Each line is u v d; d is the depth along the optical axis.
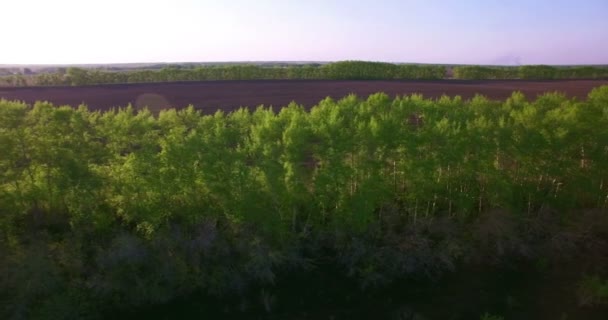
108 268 16.88
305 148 19.61
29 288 15.55
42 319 14.93
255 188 18.11
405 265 17.72
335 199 18.98
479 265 18.23
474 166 19.30
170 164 18.45
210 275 17.47
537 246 18.66
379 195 18.75
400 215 20.34
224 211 18.58
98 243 18.33
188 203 18.89
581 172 19.88
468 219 20.30
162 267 17.11
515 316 15.58
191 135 19.58
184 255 17.59
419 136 19.12
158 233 18.02
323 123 21.11
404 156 19.30
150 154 18.86
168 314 16.34
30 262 16.14
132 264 16.91
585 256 18.41
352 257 18.05
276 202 18.23
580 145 20.28
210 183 18.11
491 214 19.19
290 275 18.03
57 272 16.27
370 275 17.34
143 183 18.33
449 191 20.05
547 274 17.62
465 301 16.44
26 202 19.19
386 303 16.55
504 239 18.66
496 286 17.14
